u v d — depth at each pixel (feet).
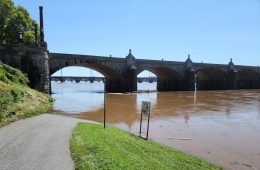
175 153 58.08
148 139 74.02
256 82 426.92
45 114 97.50
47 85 176.76
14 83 118.83
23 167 37.01
